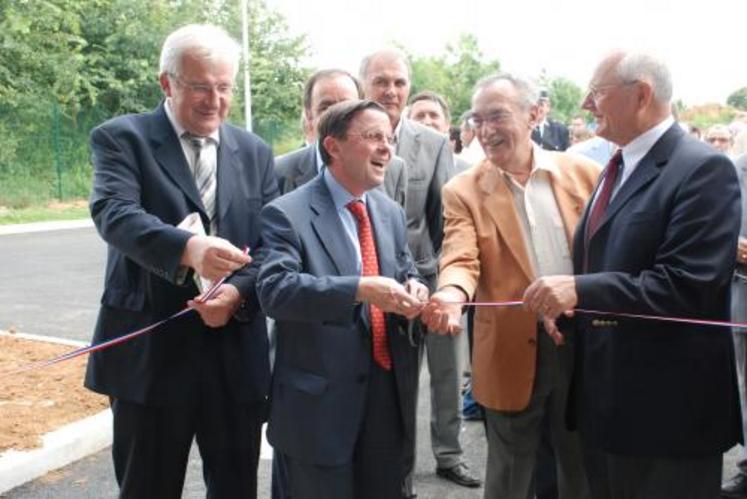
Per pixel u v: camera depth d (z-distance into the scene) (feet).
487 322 10.66
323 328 8.93
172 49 9.39
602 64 8.79
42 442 14.84
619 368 8.73
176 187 9.70
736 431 8.87
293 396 8.98
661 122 8.78
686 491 8.75
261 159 10.61
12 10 70.69
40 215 65.00
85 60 78.95
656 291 8.14
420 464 15.40
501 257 10.54
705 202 8.11
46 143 72.43
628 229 8.61
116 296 9.95
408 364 9.41
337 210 9.34
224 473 10.50
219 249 8.68
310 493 8.98
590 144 19.66
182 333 9.87
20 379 18.42
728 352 8.69
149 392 9.73
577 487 10.86
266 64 95.86
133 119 9.87
